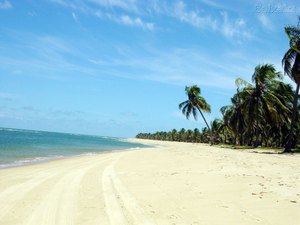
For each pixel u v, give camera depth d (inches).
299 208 359.6
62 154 1413.6
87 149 2041.1
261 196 418.9
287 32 1569.9
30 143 2349.9
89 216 346.6
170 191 473.7
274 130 2748.5
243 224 309.7
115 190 493.4
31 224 316.2
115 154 1441.9
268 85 2055.9
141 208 379.6
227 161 938.7
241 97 2452.0
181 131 7317.9
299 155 1343.5
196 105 2945.4
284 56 1571.1
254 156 1182.9
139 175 660.1
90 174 687.7
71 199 429.4
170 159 1072.2
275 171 676.7
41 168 794.2
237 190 462.6
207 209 366.3
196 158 1081.4
